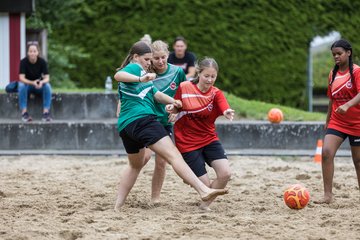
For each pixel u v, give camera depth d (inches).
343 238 542.6
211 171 946.7
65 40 1673.2
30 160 1083.9
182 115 645.3
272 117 1211.9
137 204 685.9
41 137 1200.2
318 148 1065.5
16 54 1469.0
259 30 1665.8
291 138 1198.9
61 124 1198.9
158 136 611.2
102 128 1201.4
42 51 1562.5
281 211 654.5
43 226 585.6
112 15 1669.5
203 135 649.0
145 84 626.2
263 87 1669.5
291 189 662.5
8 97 1283.2
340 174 924.0
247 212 650.8
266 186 816.3
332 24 1695.4
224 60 1659.7
